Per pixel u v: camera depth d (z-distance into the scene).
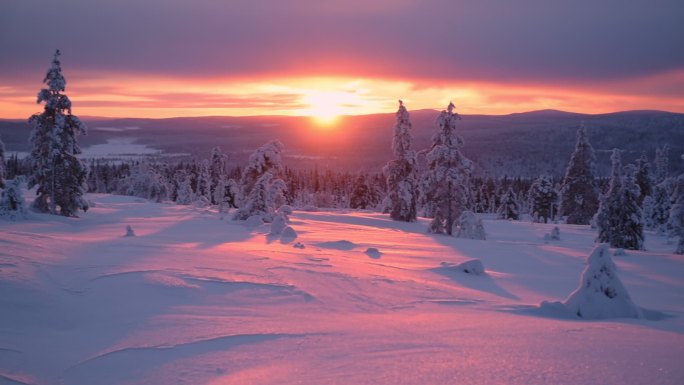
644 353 4.64
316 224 36.25
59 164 37.06
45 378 4.82
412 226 46.19
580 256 20.53
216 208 57.16
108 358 5.32
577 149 56.03
